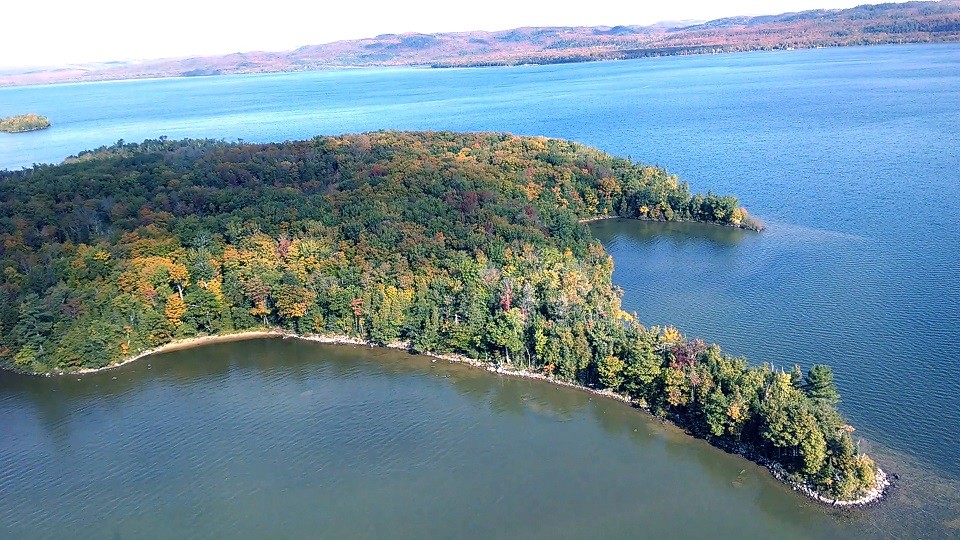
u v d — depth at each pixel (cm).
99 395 13488
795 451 9719
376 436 11644
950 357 12544
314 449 11425
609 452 10819
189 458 11412
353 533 9519
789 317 14562
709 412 10575
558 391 12594
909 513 8969
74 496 10656
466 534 9362
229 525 9844
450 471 10656
